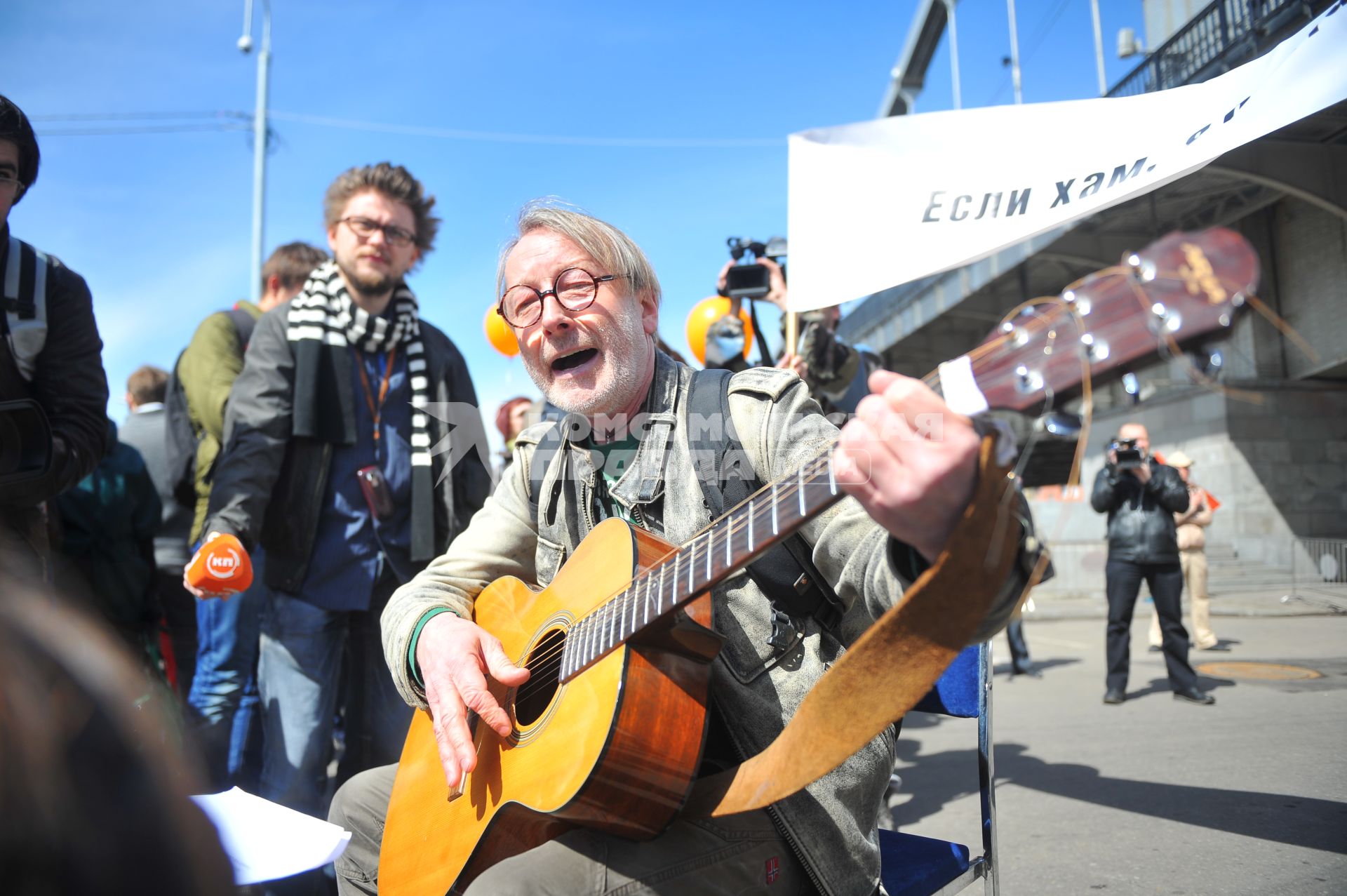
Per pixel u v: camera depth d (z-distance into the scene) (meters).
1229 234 0.52
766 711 1.31
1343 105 3.66
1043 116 2.03
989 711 1.73
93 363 2.28
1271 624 6.89
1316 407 12.48
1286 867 2.31
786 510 0.98
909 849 1.63
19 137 2.02
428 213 3.00
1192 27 5.56
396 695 2.72
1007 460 0.70
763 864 1.24
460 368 3.09
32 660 0.57
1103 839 2.69
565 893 1.16
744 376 1.48
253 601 3.27
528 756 1.33
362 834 1.70
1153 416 13.92
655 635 1.22
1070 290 0.59
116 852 0.56
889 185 2.28
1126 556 4.91
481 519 1.87
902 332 8.63
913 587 0.87
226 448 2.59
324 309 2.74
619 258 1.60
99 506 3.48
